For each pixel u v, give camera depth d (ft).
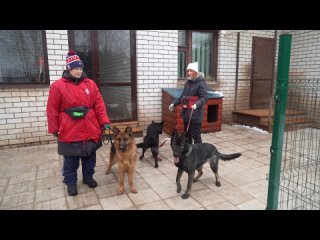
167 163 14.34
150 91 20.68
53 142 18.01
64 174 10.42
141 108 20.62
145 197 10.33
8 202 9.96
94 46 18.47
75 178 10.60
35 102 17.10
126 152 10.30
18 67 16.81
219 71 23.99
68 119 9.85
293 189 10.71
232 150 16.47
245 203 9.78
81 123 10.03
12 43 16.51
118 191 10.88
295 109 13.65
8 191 10.89
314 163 13.46
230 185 11.42
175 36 20.76
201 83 13.01
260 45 25.12
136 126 20.53
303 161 13.23
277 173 8.14
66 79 9.84
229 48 23.90
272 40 25.57
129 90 20.15
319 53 22.81
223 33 23.17
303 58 24.13
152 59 20.26
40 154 15.67
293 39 24.73
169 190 10.96
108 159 14.94
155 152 13.65
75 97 9.84
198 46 23.38
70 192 10.44
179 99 14.02
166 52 20.65
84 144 10.20
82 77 10.14
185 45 22.75
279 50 7.38
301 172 12.65
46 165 13.88
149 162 14.51
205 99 12.96
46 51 16.99
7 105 16.43
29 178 12.21
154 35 19.98
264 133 20.80
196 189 11.05
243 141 18.53
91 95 10.36
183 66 22.98
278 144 7.87
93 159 11.05
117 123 19.89
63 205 9.73
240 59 24.53
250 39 24.50
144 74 20.22
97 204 9.80
